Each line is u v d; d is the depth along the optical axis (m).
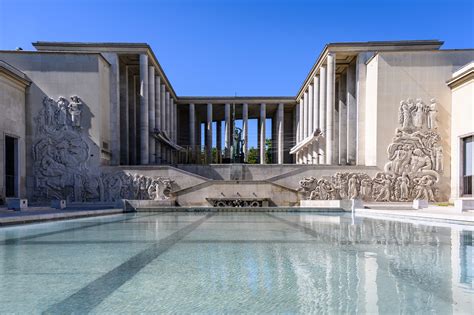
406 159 22.16
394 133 22.50
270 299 3.52
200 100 37.94
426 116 22.44
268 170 24.31
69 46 25.69
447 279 4.23
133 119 31.59
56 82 22.73
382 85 22.75
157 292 3.77
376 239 7.48
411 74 22.64
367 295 3.64
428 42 25.28
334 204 17.97
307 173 21.80
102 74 23.89
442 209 16.41
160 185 21.72
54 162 22.27
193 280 4.22
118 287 3.96
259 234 8.34
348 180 21.72
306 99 34.25
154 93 28.52
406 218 13.20
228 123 37.88
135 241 7.25
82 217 13.92
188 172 22.05
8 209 16.44
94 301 3.48
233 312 3.17
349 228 9.70
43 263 5.17
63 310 3.24
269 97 38.03
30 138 22.39
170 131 36.09
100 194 22.02
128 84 31.50
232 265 4.99
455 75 21.58
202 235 8.18
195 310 3.22
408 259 5.37
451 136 22.20
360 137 25.08
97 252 6.01
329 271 4.63
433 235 8.20
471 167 20.61
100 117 23.05
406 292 3.73
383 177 21.97
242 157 31.55
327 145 26.19
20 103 21.92
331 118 26.03
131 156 31.34
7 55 22.59
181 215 15.47
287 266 4.92
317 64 28.55
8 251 6.14
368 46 25.38
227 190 21.03
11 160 21.25
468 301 3.44
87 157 22.42
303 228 9.72
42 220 11.78
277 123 40.06
